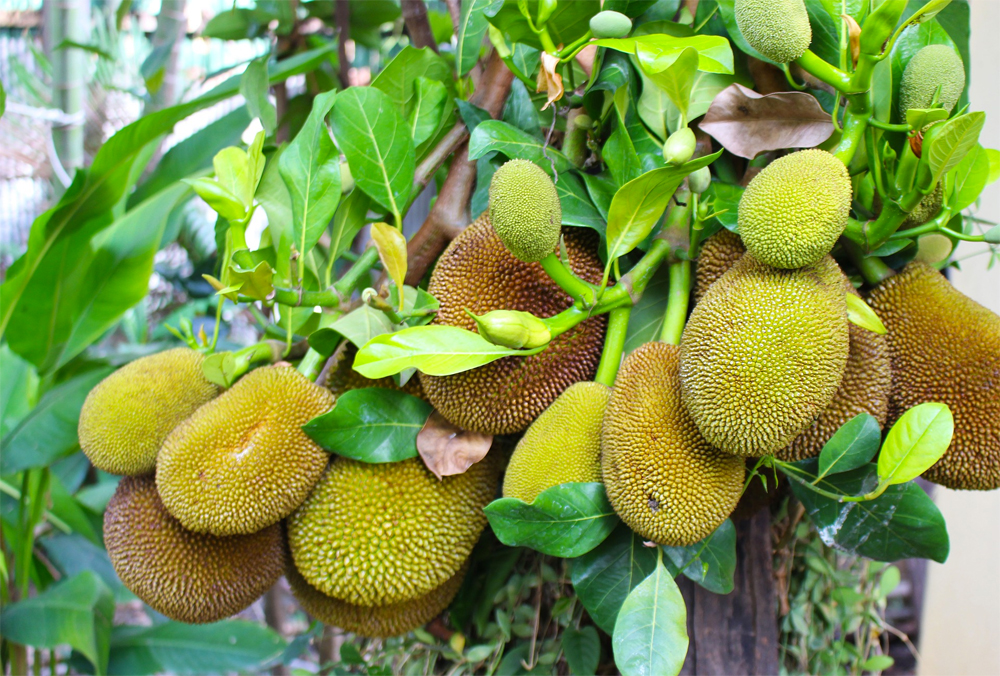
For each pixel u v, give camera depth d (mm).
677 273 1274
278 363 1416
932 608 2701
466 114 1426
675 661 1125
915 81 1208
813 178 1062
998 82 2299
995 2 2312
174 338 2652
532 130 1445
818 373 1067
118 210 2246
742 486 1168
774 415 1069
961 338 1180
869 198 1261
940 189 1219
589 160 1434
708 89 1356
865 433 1141
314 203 1390
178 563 1298
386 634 1393
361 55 2842
